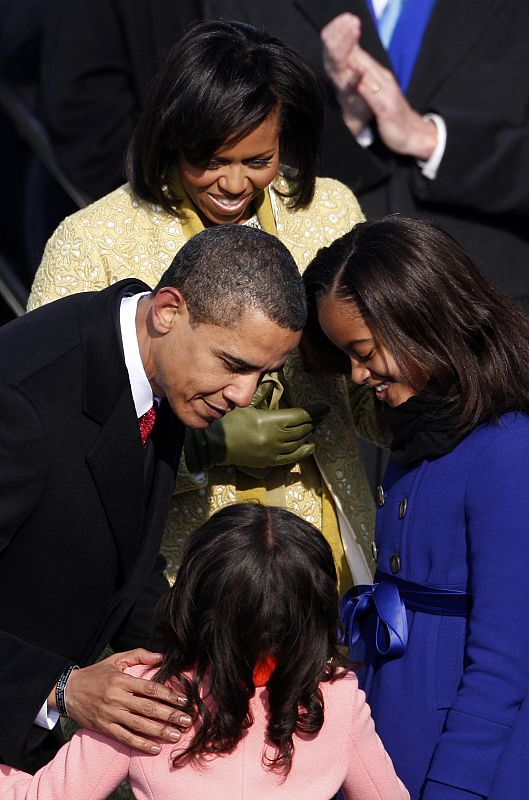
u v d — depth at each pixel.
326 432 12.29
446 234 10.30
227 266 9.28
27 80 20.03
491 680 9.44
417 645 10.12
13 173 20.80
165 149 11.16
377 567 10.75
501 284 16.02
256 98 10.70
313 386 12.27
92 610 10.16
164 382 9.64
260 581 8.55
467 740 9.37
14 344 9.76
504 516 9.56
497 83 15.85
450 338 9.95
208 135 10.71
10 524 9.51
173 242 11.68
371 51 15.93
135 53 17.38
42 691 9.52
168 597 8.95
